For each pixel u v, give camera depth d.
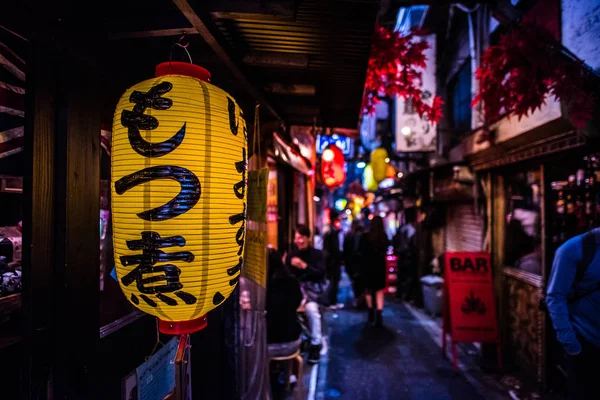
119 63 2.02
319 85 3.47
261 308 3.83
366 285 8.02
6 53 1.57
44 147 1.56
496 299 6.49
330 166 6.18
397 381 5.36
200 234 1.46
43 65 1.56
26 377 1.50
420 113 5.22
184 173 1.43
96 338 1.84
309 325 6.04
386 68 4.61
